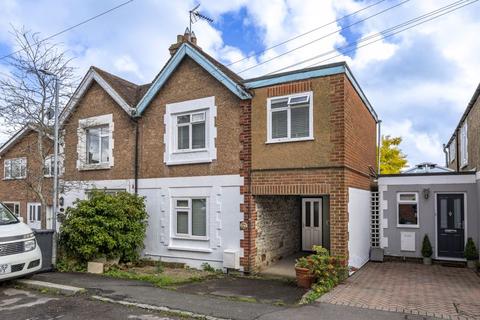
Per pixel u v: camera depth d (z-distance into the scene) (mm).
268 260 12938
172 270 12453
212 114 12797
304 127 11305
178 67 13656
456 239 14188
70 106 15594
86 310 7574
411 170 17719
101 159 15664
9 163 19891
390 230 15109
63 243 12250
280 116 11672
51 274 11039
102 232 11906
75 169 16047
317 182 10906
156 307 7633
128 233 12641
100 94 15688
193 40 15664
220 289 9641
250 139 12023
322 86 11055
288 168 11312
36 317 7152
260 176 11766
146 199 14078
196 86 13211
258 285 10172
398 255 14906
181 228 13383
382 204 15312
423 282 10641
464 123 18156
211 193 12648
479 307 7863
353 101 12148
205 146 12992
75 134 16141
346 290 9312
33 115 13188
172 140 13664
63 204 16359
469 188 14125
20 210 19297
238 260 11875
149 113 14281
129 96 15438
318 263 9719
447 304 8094
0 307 7828
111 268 12086
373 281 10648
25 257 9406
